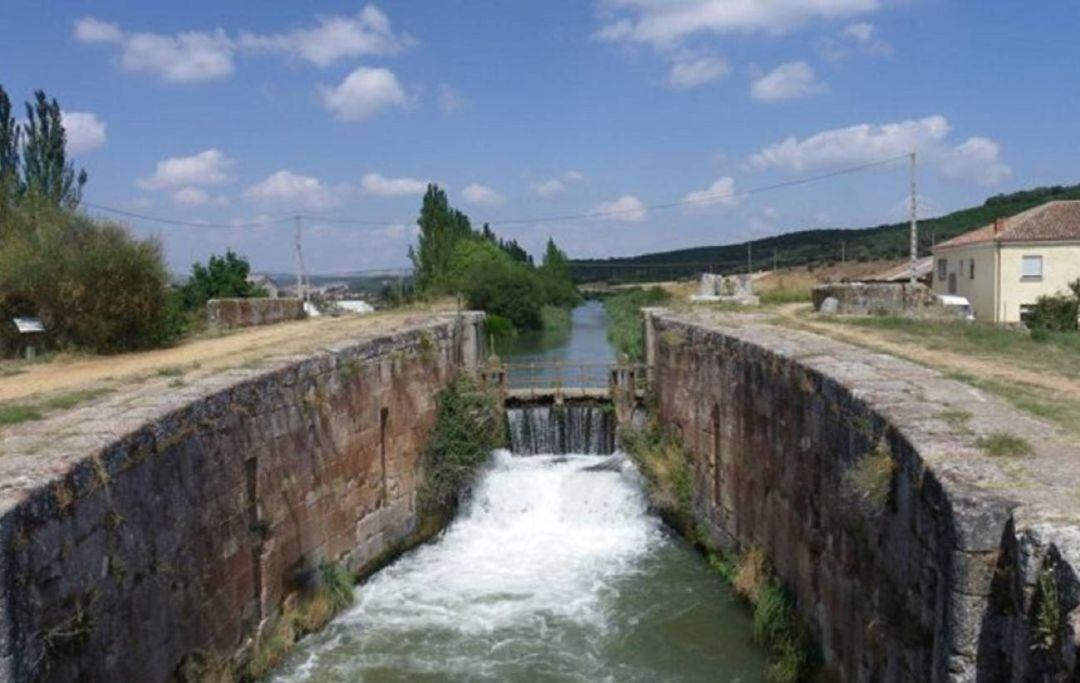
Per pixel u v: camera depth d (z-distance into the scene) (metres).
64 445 9.86
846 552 11.66
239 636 13.77
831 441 12.38
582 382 33.91
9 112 39.16
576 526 22.59
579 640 15.75
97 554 9.52
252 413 14.43
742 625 16.09
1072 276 36.22
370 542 19.42
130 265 23.23
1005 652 6.78
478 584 18.77
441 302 53.16
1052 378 13.95
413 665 14.91
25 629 8.00
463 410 24.11
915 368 13.36
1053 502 6.95
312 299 48.91
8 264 22.89
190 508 12.15
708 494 20.20
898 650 9.32
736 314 26.14
